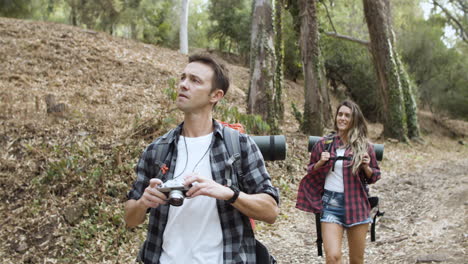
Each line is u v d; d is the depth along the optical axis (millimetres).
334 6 26500
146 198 1739
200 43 35094
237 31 27828
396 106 18266
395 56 18953
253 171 1932
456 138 26984
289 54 23828
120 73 13438
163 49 19531
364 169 3723
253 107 11555
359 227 3607
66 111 8570
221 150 1933
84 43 15352
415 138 18875
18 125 7746
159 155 1984
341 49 25781
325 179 3779
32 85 10969
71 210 5715
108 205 6051
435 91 31969
